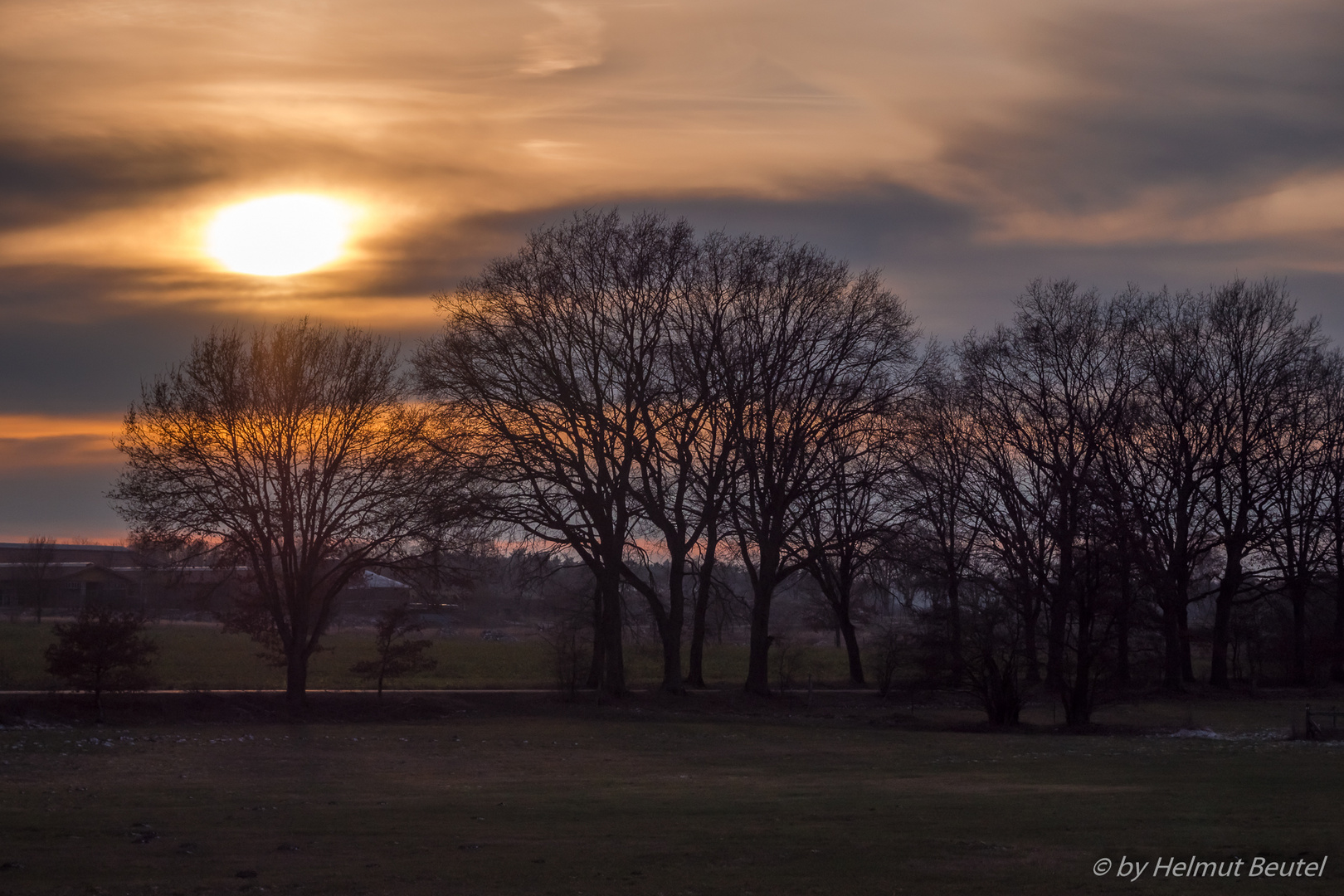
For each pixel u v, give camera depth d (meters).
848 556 55.84
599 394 51.56
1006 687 49.50
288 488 48.09
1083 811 22.64
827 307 52.78
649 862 16.97
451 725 45.03
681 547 54.09
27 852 17.44
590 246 51.47
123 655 43.16
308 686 57.84
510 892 14.73
